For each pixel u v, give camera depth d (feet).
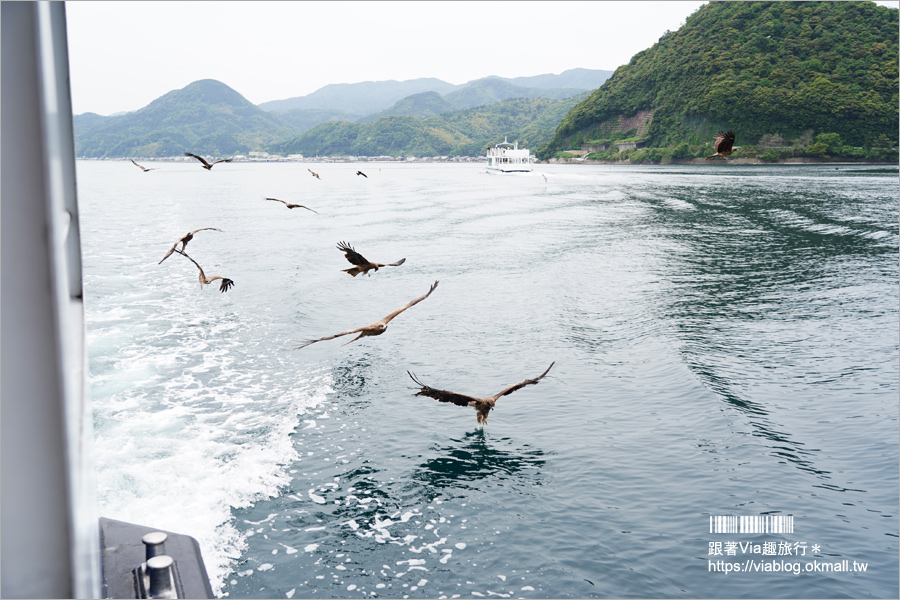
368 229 256.52
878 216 267.80
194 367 91.71
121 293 135.95
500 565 49.62
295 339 105.50
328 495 59.31
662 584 47.29
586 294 139.54
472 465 65.10
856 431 70.38
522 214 316.40
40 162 9.66
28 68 9.36
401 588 47.14
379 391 83.92
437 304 130.82
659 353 97.60
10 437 10.16
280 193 487.20
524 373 90.63
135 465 63.41
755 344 101.50
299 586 47.09
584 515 56.03
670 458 65.72
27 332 10.00
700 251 197.57
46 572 10.63
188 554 33.99
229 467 63.72
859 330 107.86
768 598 45.65
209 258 181.47
